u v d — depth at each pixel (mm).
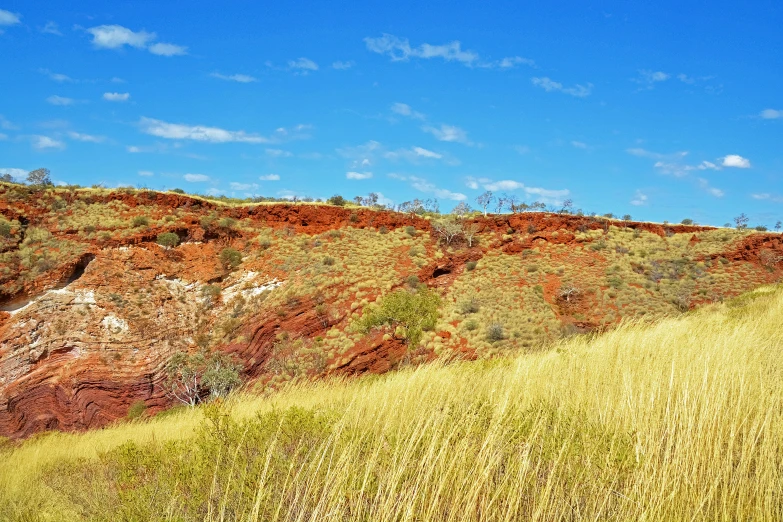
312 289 43281
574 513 3623
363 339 34969
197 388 35219
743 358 6863
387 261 48000
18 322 38812
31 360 36656
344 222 56531
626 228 56625
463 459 4008
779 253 49344
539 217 55781
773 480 3703
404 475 4055
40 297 41438
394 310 33031
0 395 34656
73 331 38375
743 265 48656
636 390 5820
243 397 11695
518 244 51656
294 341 37656
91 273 43656
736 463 4234
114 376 36156
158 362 37656
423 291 41094
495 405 5426
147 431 13141
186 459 5859
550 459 4098
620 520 3480
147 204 54156
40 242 46188
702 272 47344
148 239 48750
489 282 44812
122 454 7230
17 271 42844
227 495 4277
